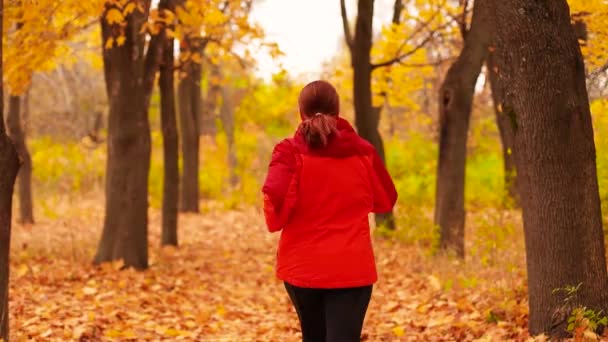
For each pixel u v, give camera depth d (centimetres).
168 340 606
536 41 464
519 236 864
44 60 895
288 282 343
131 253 976
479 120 2169
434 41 1288
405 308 739
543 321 479
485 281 730
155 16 873
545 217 472
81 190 2094
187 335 621
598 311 469
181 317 709
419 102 1945
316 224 337
